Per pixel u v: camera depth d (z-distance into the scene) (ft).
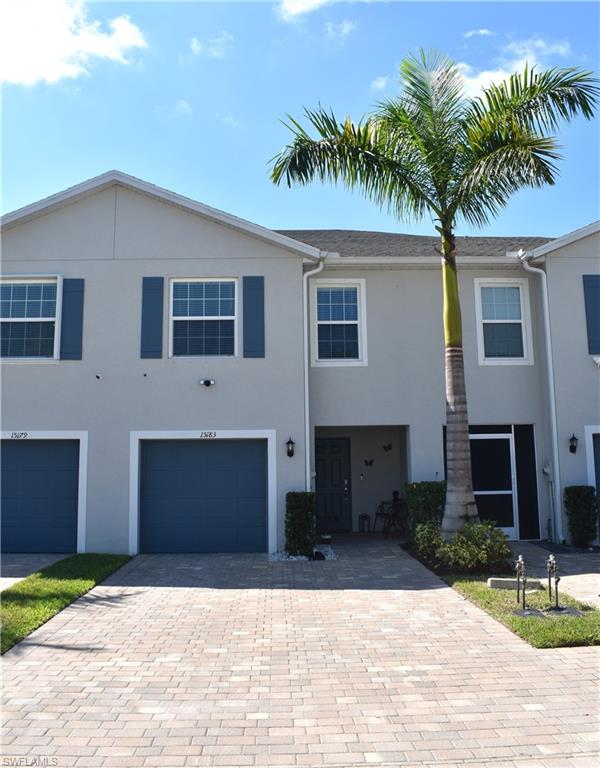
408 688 19.25
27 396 42.47
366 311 46.65
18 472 42.57
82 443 42.09
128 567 37.11
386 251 49.88
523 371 46.93
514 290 48.03
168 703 18.22
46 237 43.62
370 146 38.22
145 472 42.60
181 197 43.34
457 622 25.99
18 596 29.30
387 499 51.72
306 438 42.27
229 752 15.49
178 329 43.37
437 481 44.01
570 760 15.11
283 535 41.42
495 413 46.42
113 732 16.46
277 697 18.63
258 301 43.39
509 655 22.08
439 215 38.78
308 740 16.06
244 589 31.76
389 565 37.24
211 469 42.73
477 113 37.14
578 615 25.99
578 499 43.11
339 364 46.09
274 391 42.65
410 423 45.88
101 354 42.73
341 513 51.62
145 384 42.55
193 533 42.27
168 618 26.73
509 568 34.91
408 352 46.47
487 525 35.27
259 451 42.88
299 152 38.01
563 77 35.81
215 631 24.99
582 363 45.65
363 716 17.37
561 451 44.80
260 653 22.44
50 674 20.45
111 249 43.57
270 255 43.80
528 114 36.27
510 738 16.11
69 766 14.85
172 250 43.60
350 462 52.08
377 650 22.71
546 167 34.01
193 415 42.34
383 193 39.01
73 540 42.04
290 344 43.14
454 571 34.71
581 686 19.33
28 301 43.65
